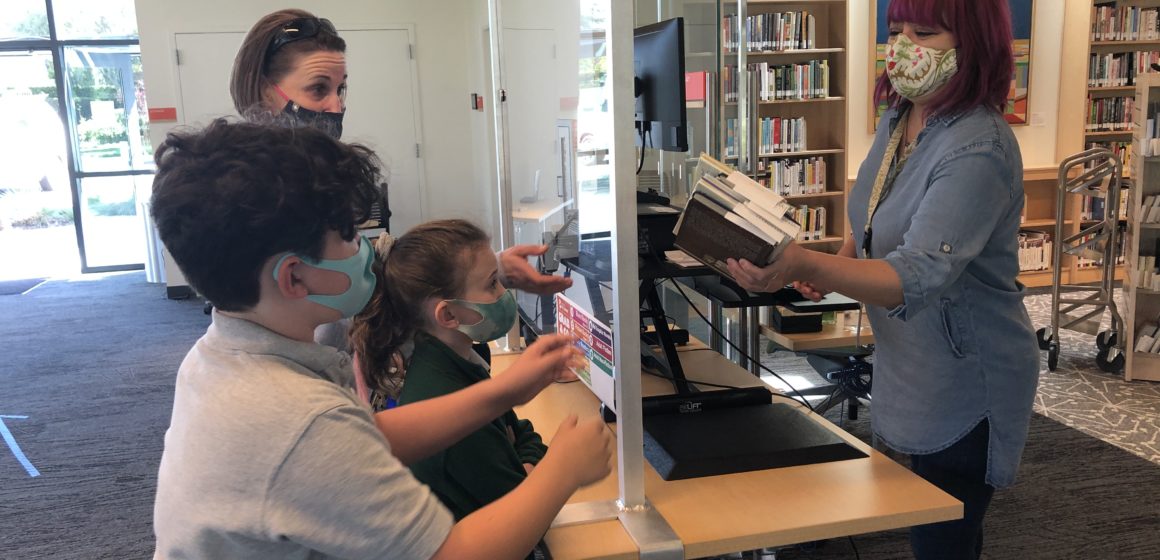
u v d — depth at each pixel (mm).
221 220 774
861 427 3742
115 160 8266
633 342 1252
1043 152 6785
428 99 7785
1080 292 6215
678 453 1469
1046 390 4309
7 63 7984
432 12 7664
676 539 1189
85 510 3207
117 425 4148
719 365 2049
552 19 1923
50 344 5738
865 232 1549
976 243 1314
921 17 1361
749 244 1217
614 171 1188
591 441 993
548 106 1983
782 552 2723
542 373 1140
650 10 2986
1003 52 1352
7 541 2967
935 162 1376
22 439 3980
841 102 6055
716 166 1330
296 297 839
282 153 798
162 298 7191
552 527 1236
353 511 788
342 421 805
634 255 1223
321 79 1579
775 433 1564
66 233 8586
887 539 2799
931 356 1448
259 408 786
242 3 7105
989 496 1504
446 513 870
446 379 1279
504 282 1537
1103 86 6594
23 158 8297
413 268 1283
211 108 7152
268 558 794
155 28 6961
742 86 2742
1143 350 4441
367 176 868
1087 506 3004
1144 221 4320
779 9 5965
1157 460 3385
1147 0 6617
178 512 793
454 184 7984
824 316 3381
